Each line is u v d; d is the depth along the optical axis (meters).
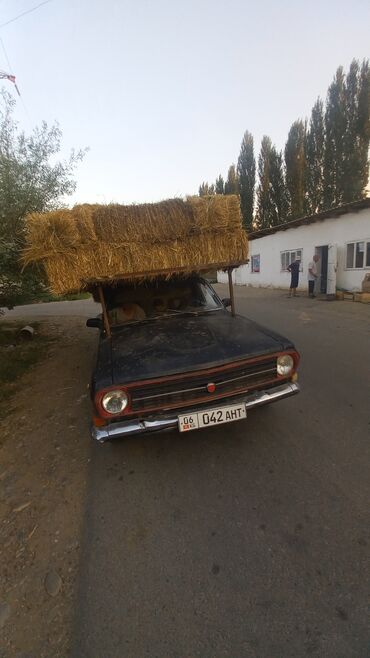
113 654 1.42
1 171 4.86
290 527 1.99
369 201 9.52
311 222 12.52
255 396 2.51
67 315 12.44
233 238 3.19
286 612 1.53
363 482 2.31
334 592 1.60
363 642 1.39
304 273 13.51
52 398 4.32
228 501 2.24
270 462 2.60
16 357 6.29
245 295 13.97
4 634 1.55
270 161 22.03
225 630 1.48
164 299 3.70
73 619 1.58
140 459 2.78
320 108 18.88
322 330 6.74
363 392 3.70
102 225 3.01
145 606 1.61
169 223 3.11
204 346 2.66
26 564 1.91
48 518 2.25
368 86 16.92
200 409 2.39
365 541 1.86
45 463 2.89
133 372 2.35
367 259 10.43
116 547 1.96
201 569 1.78
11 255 4.90
